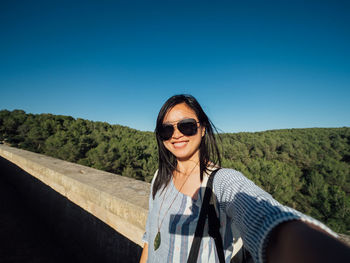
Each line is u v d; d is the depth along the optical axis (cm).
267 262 34
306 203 1836
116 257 176
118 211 176
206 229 62
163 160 91
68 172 285
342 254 25
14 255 242
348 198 1586
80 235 228
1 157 582
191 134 77
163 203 79
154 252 75
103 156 2241
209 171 70
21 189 423
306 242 29
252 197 46
